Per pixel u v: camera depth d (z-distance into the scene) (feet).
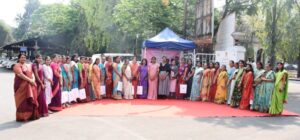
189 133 28.37
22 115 31.48
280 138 27.58
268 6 71.31
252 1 78.74
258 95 40.34
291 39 74.90
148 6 85.20
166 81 49.90
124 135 27.14
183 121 33.35
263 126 32.17
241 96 42.45
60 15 144.87
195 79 48.93
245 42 98.02
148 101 46.70
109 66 47.62
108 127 29.84
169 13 85.51
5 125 30.01
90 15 109.50
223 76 46.16
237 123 33.24
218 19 85.92
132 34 93.09
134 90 49.14
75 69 42.39
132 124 31.30
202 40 69.15
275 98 38.32
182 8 87.10
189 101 48.14
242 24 100.63
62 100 39.27
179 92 49.90
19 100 31.48
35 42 143.43
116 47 108.99
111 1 103.30
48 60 36.27
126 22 87.97
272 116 38.01
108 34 106.93
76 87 42.68
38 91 33.30
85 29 126.52
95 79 45.65
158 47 53.36
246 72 42.45
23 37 255.50
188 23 84.38
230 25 80.43
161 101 47.14
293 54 79.51
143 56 57.11
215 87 47.50
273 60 71.77
